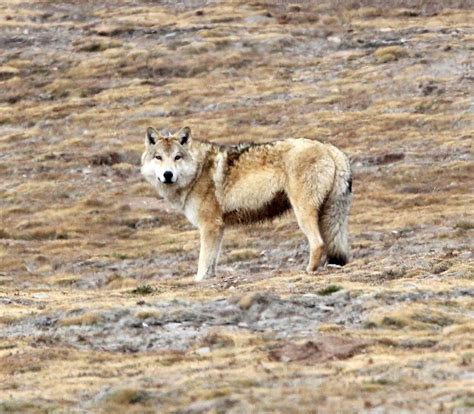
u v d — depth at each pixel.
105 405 24.23
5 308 35.38
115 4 121.75
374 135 77.69
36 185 74.00
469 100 82.38
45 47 107.75
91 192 72.38
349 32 104.94
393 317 30.70
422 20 107.62
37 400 24.80
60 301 36.81
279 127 82.81
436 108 82.06
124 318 32.19
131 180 75.00
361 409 22.27
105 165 78.25
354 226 56.59
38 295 39.25
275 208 38.91
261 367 26.67
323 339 29.12
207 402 23.67
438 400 22.67
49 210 68.50
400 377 24.84
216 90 93.12
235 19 110.38
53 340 30.94
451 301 32.59
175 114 88.88
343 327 30.72
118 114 89.69
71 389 25.69
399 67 92.94
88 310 33.09
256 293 33.25
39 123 89.69
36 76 101.06
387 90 87.81
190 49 102.00
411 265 39.06
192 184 39.22
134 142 83.00
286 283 36.09
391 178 68.25
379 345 28.55
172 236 61.03
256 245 55.72
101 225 64.62
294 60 99.25
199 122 85.38
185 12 115.19
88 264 55.59
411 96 85.81
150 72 99.38
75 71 100.94
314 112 85.38
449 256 41.78
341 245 38.78
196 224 39.56
